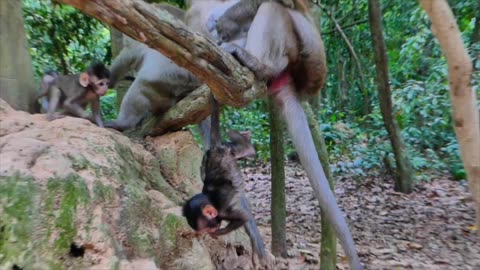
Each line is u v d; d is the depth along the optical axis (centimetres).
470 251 757
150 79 532
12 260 285
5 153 314
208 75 357
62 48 889
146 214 374
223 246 497
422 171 1253
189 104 498
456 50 299
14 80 409
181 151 520
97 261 316
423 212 977
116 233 343
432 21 295
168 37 318
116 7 284
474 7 1247
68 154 338
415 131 1323
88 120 448
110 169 361
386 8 1480
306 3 480
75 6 281
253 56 404
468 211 972
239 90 384
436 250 765
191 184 506
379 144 1240
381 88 1099
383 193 1109
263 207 993
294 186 1143
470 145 323
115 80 579
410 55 1267
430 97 1133
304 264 669
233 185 386
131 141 459
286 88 457
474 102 317
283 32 438
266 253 541
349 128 1384
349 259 405
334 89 1648
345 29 1473
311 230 866
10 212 292
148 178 442
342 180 1196
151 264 343
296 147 446
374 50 1091
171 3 779
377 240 814
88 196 325
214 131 411
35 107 437
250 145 406
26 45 427
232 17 452
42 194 304
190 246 404
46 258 298
